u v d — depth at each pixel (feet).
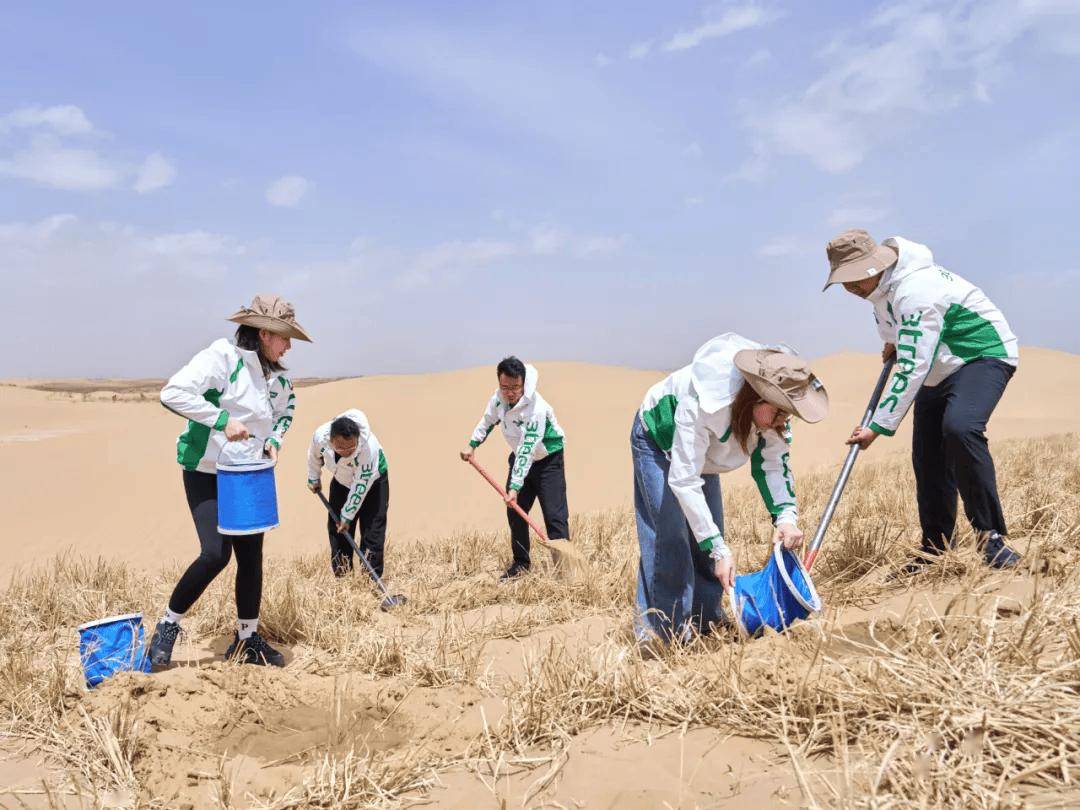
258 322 13.98
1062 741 7.25
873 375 158.81
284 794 8.91
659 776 8.39
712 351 12.19
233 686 11.91
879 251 14.79
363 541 22.74
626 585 18.43
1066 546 14.64
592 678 10.81
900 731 7.88
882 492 28.96
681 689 10.19
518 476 22.17
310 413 73.31
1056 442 52.85
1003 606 11.46
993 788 6.93
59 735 10.47
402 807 8.62
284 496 45.68
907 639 10.57
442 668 13.03
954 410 14.43
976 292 14.85
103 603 19.02
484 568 25.14
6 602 19.24
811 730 8.48
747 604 12.48
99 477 49.19
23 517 40.75
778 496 12.86
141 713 10.72
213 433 13.94
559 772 8.89
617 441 62.90
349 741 10.48
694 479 12.23
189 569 13.96
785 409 11.08
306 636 16.06
